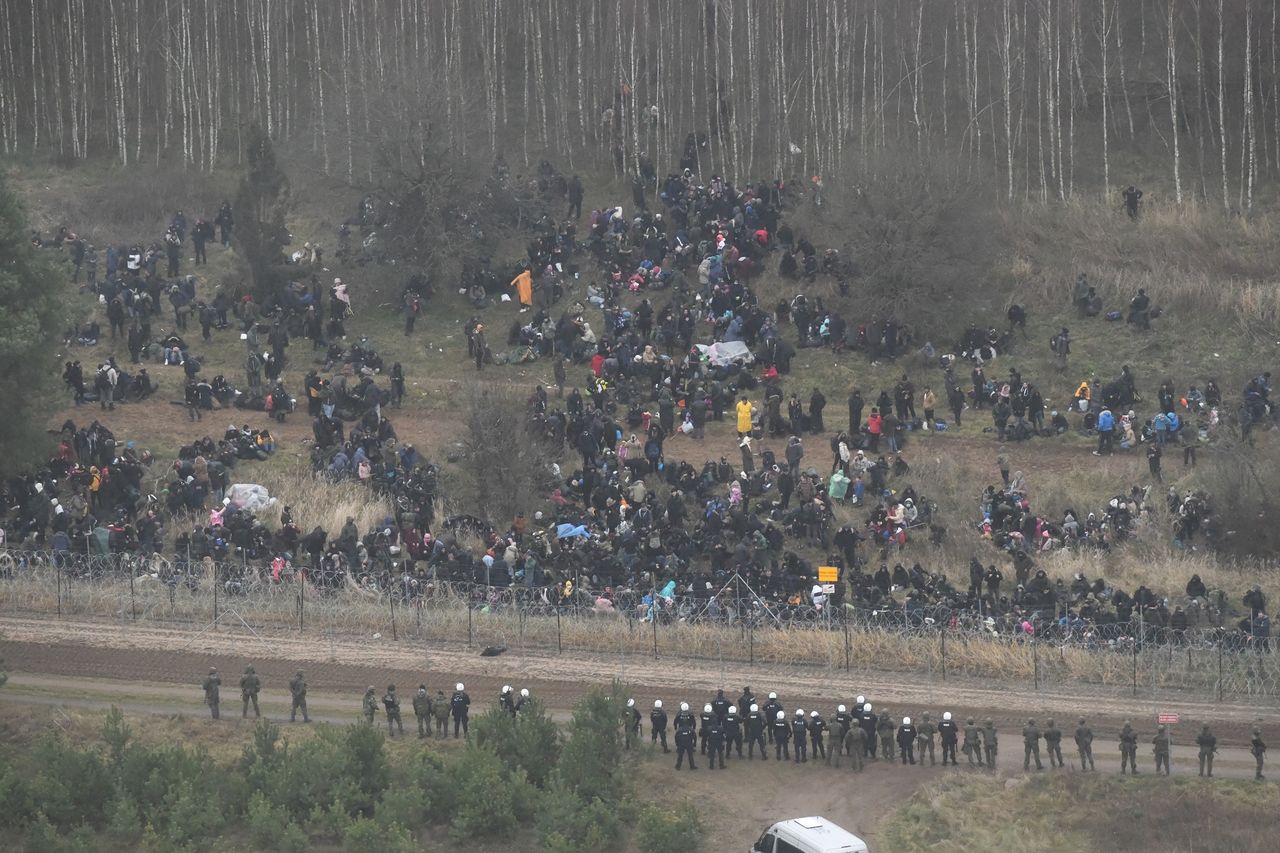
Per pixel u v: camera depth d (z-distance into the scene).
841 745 151.12
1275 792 144.25
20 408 199.50
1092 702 164.00
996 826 139.50
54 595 182.12
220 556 187.62
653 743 153.62
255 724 155.88
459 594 180.38
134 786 142.25
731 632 174.38
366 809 143.00
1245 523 194.25
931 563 192.50
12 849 136.00
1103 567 191.12
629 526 188.50
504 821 139.75
